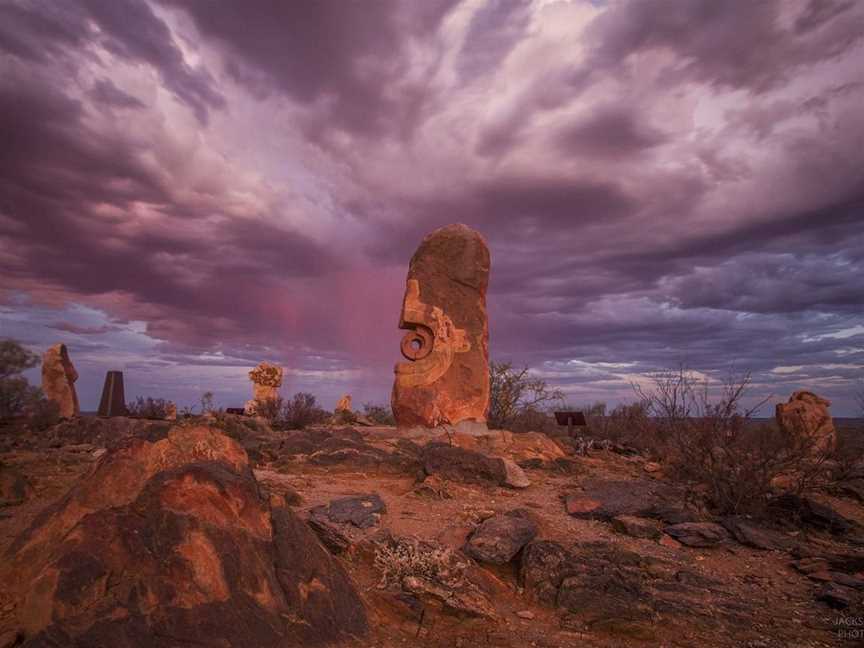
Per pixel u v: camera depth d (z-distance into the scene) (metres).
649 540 8.63
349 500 8.65
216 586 4.99
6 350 20.52
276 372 28.70
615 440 18.42
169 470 5.62
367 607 5.96
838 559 7.95
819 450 13.40
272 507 6.17
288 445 13.09
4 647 4.38
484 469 10.95
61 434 15.59
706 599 6.80
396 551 7.04
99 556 4.90
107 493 5.88
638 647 5.82
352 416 23.38
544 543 7.48
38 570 5.30
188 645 4.54
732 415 10.89
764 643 5.89
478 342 16.66
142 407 21.84
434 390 15.80
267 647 4.82
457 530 8.03
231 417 17.64
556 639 5.90
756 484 9.91
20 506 8.23
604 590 6.64
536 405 23.14
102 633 4.39
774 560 8.20
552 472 12.70
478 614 6.13
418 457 12.02
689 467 11.14
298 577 5.57
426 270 16.94
